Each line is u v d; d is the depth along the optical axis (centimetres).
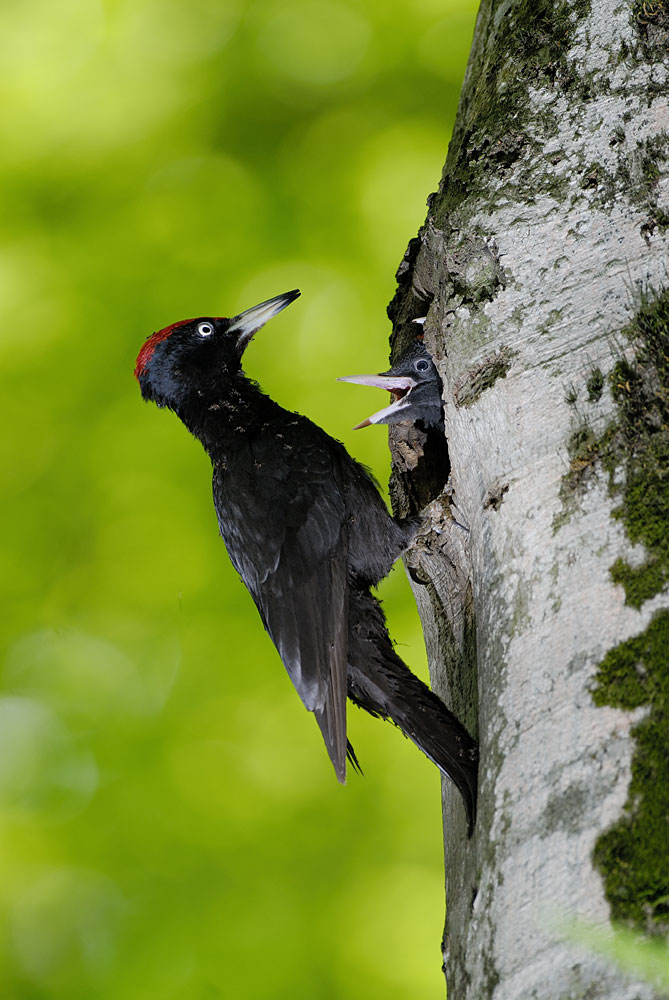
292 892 1105
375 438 1170
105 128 1221
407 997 1068
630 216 561
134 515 1154
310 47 1255
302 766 1133
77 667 1149
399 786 1140
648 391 508
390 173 1206
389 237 1189
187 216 1195
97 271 1174
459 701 639
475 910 446
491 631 503
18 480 1157
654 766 411
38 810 1119
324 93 1248
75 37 1224
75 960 1080
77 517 1155
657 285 536
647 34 602
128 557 1150
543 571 491
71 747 1138
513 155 609
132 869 1111
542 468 520
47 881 1104
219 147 1228
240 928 1091
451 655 658
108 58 1230
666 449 486
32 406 1162
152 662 1148
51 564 1152
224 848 1116
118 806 1125
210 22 1248
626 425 503
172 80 1233
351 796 1135
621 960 366
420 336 871
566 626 466
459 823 559
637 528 470
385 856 1119
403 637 1167
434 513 673
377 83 1251
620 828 405
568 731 438
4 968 1077
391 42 1253
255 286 1169
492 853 444
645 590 452
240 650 1145
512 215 591
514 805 442
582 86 604
